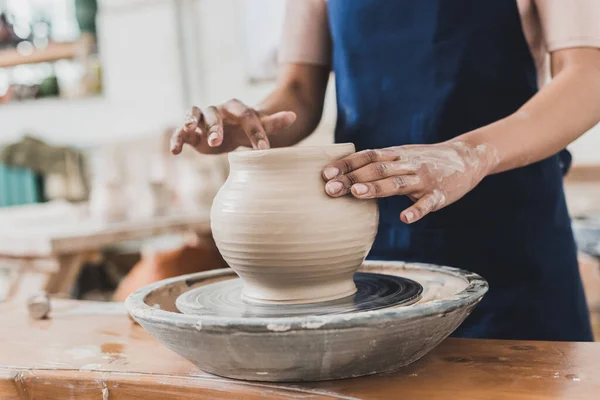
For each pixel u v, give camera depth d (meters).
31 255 2.95
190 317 0.71
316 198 0.83
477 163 0.95
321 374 0.74
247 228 0.83
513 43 1.32
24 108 5.73
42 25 5.52
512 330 1.31
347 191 0.83
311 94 1.54
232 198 0.86
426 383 0.75
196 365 0.79
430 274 1.01
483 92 1.33
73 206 3.55
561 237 1.36
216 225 0.88
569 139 1.08
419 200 0.87
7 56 5.39
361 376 0.77
